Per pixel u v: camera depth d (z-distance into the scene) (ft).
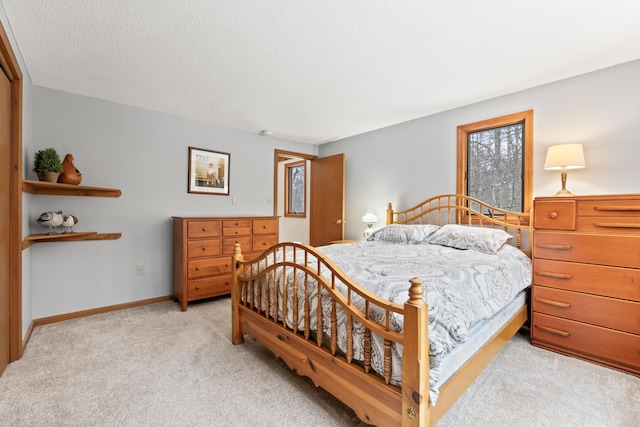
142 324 9.08
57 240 9.05
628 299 6.34
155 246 11.29
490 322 5.85
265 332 6.75
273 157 14.93
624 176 7.68
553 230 7.34
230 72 8.11
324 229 15.81
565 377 6.19
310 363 5.48
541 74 8.27
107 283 10.24
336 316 4.99
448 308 4.33
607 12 5.63
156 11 5.57
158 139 11.28
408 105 10.66
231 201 13.34
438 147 11.48
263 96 9.80
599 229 6.71
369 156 14.08
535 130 9.12
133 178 10.73
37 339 7.93
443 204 11.32
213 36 6.42
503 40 6.58
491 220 9.86
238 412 5.10
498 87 9.13
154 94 9.66
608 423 4.84
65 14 5.64
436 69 7.96
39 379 6.05
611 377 6.19
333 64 7.66
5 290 6.40
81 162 9.69
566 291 7.14
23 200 7.47
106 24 5.98
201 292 10.87
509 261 7.52
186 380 6.05
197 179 12.27
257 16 5.74
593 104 8.11
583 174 8.27
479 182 10.68
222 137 13.03
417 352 3.66
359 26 6.07
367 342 4.43
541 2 5.37
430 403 3.77
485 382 6.01
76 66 7.75
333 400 5.43
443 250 8.55
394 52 7.09
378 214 13.70
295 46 6.82
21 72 6.88
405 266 6.30
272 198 14.85
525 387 5.84
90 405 5.26
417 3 5.39
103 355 7.08
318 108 10.96
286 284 6.09
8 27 5.89
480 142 10.64
